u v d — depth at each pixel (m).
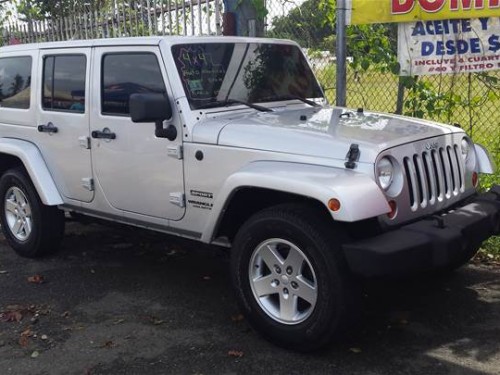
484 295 4.62
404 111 6.35
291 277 3.73
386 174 3.62
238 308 4.44
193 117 4.24
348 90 6.74
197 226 4.32
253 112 4.54
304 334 3.66
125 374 3.65
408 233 3.54
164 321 4.35
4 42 12.16
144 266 5.52
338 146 3.68
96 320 4.41
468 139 4.51
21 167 5.75
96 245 6.17
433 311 4.37
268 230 3.74
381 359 3.71
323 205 3.65
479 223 3.86
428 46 5.93
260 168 3.79
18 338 4.15
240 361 3.74
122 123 4.64
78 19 10.02
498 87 6.04
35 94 5.45
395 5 5.82
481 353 3.75
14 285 5.12
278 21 7.03
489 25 5.73
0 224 6.05
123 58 4.65
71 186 5.25
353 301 3.52
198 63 4.47
